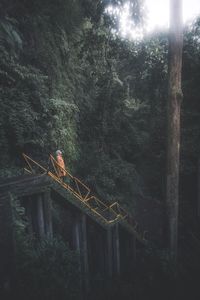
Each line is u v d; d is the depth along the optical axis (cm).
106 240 1369
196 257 1609
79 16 1830
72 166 1697
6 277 725
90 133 2047
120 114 2247
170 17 1359
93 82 2172
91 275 1409
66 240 1374
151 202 2136
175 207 1468
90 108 2070
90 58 1683
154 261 1456
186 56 1912
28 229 1090
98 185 1784
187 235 1842
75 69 1981
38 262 852
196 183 1989
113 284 1350
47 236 1046
